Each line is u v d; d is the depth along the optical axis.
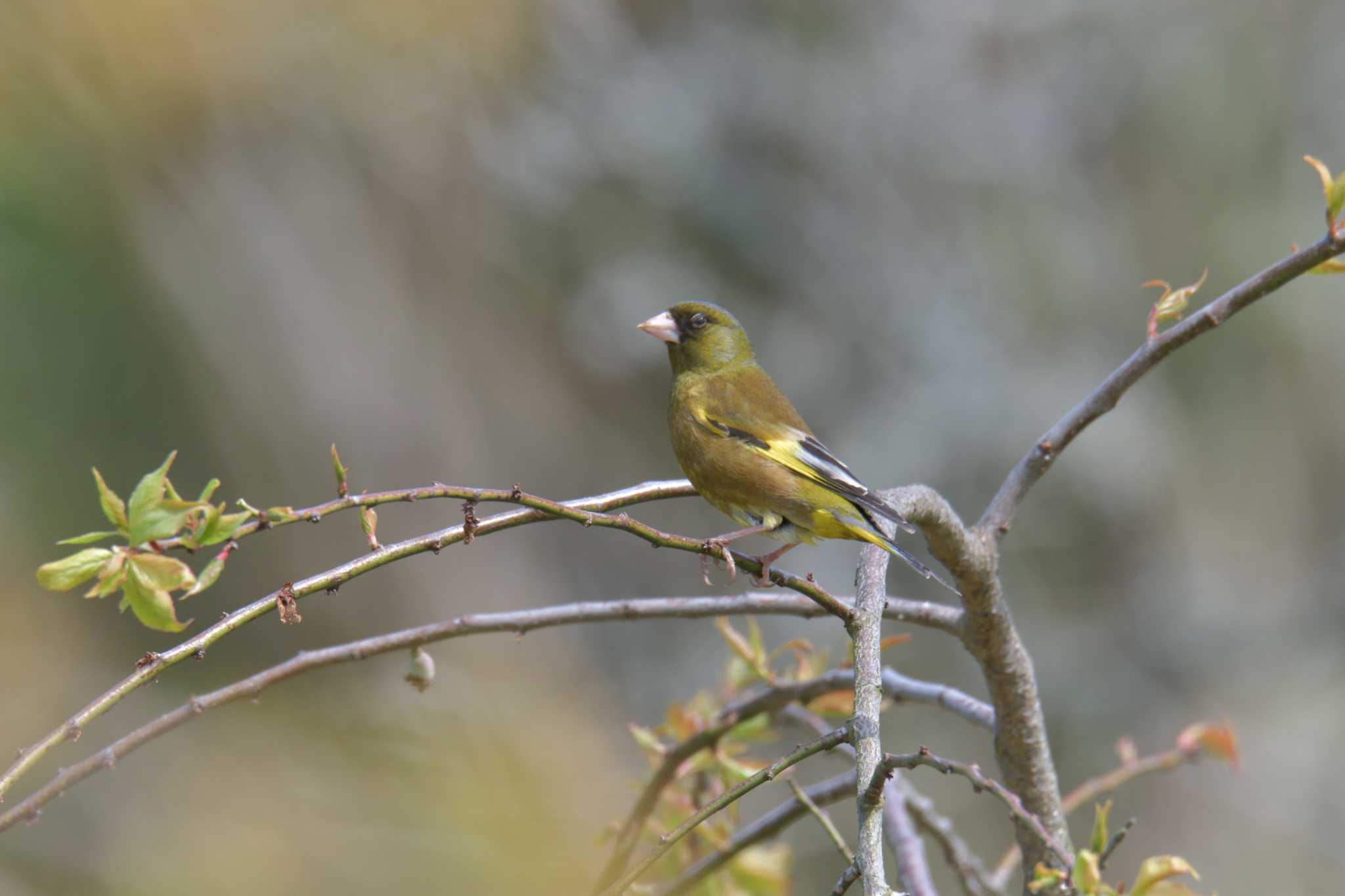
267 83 12.46
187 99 12.22
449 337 15.22
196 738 7.56
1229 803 14.85
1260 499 16.30
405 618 14.23
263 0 11.67
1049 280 15.74
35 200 12.27
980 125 15.81
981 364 15.24
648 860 3.44
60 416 12.80
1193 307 16.22
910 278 15.40
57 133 12.01
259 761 6.88
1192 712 15.07
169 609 3.40
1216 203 16.56
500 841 5.52
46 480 12.54
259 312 14.04
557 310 15.44
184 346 13.62
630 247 15.37
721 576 15.31
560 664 14.00
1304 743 15.07
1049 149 16.06
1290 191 16.67
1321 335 16.78
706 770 5.91
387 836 5.60
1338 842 14.64
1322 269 4.77
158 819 7.10
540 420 15.52
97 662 11.21
